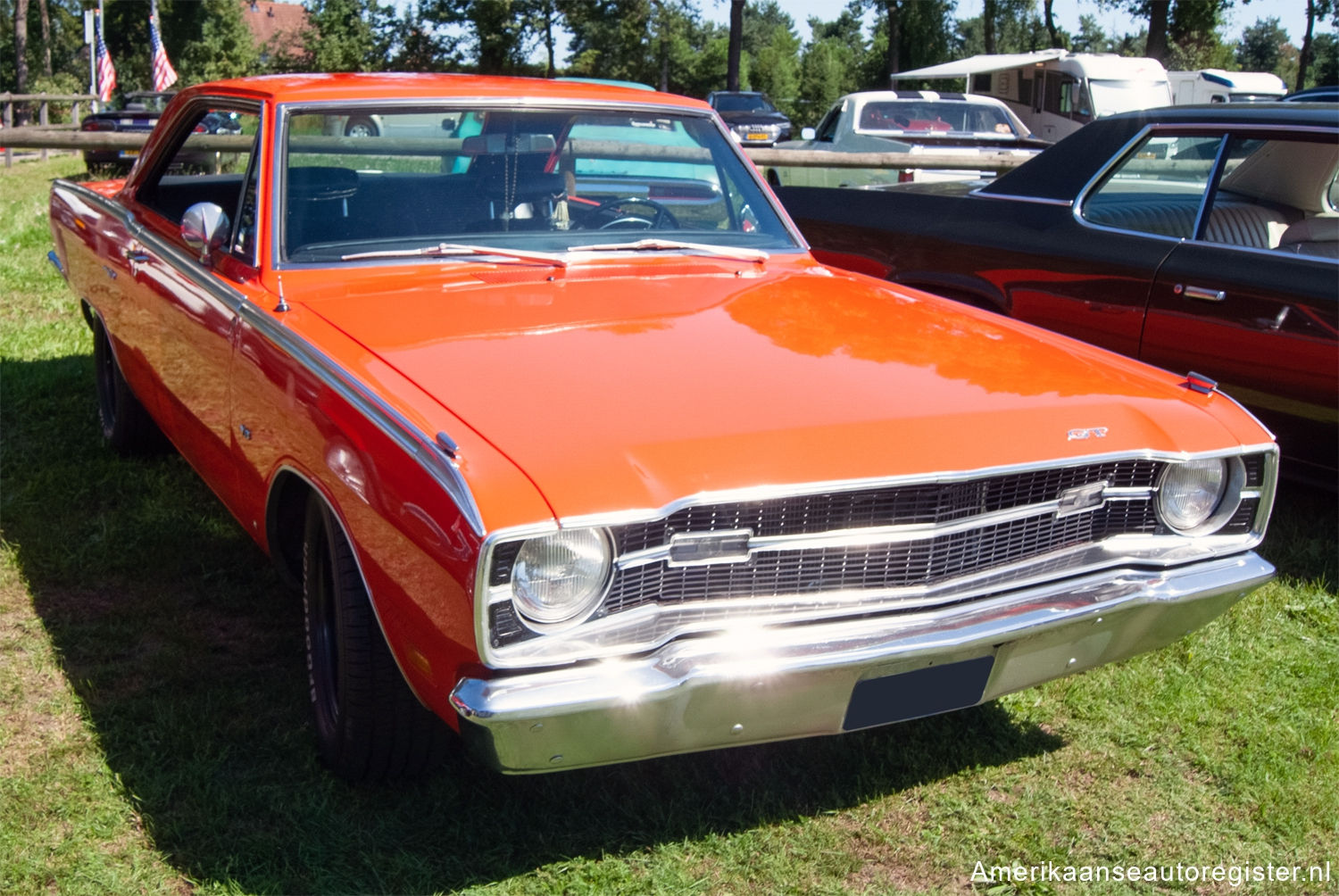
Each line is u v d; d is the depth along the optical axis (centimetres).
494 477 201
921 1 4862
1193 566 258
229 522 409
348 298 290
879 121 1217
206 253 316
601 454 209
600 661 206
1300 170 437
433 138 324
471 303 288
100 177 1470
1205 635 359
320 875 238
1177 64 4594
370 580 227
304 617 290
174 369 347
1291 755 298
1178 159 445
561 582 203
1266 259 405
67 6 6831
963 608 234
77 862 238
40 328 663
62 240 492
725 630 217
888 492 224
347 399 235
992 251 485
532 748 205
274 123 314
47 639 327
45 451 470
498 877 241
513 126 333
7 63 6794
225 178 373
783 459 217
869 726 233
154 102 1836
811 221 562
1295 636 362
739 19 3644
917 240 514
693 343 267
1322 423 395
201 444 336
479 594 194
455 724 210
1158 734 306
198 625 339
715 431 220
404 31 4950
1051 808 274
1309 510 457
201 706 294
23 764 270
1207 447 253
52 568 368
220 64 6253
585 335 268
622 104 351
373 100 319
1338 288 383
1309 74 5259
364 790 266
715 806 268
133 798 257
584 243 332
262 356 274
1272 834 268
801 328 284
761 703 218
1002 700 318
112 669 312
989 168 816
